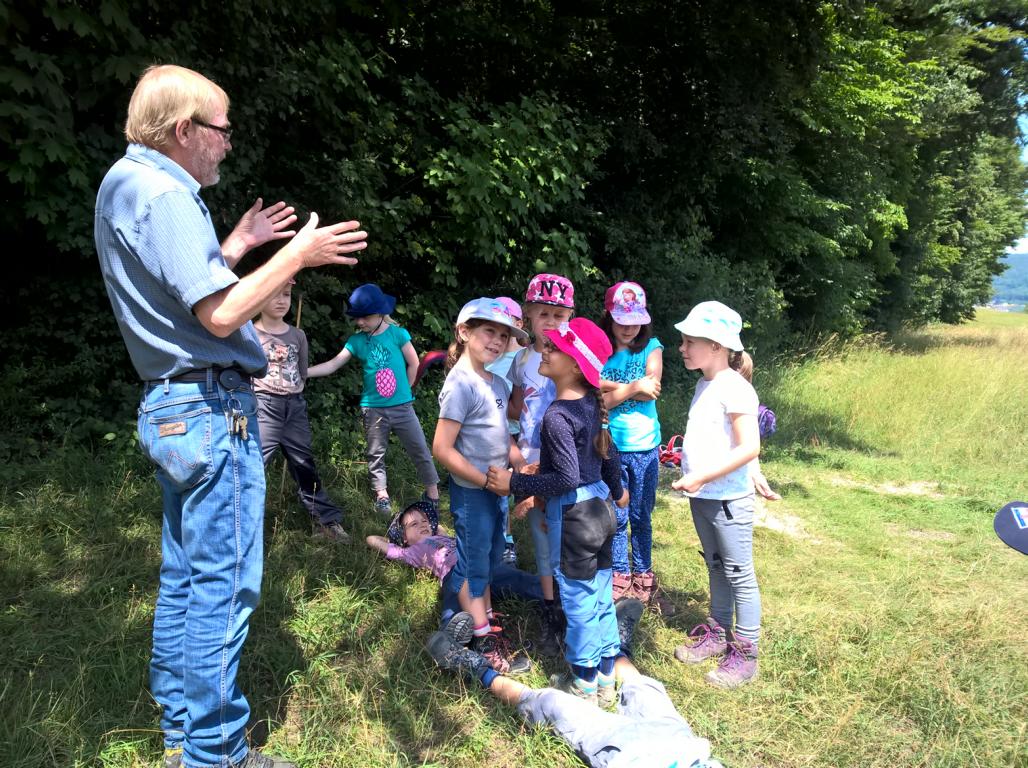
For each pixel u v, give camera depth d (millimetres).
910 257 20922
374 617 3268
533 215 7840
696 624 3506
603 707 2812
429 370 6781
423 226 7164
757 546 4598
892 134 15141
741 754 2551
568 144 7141
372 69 6211
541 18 8828
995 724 2746
